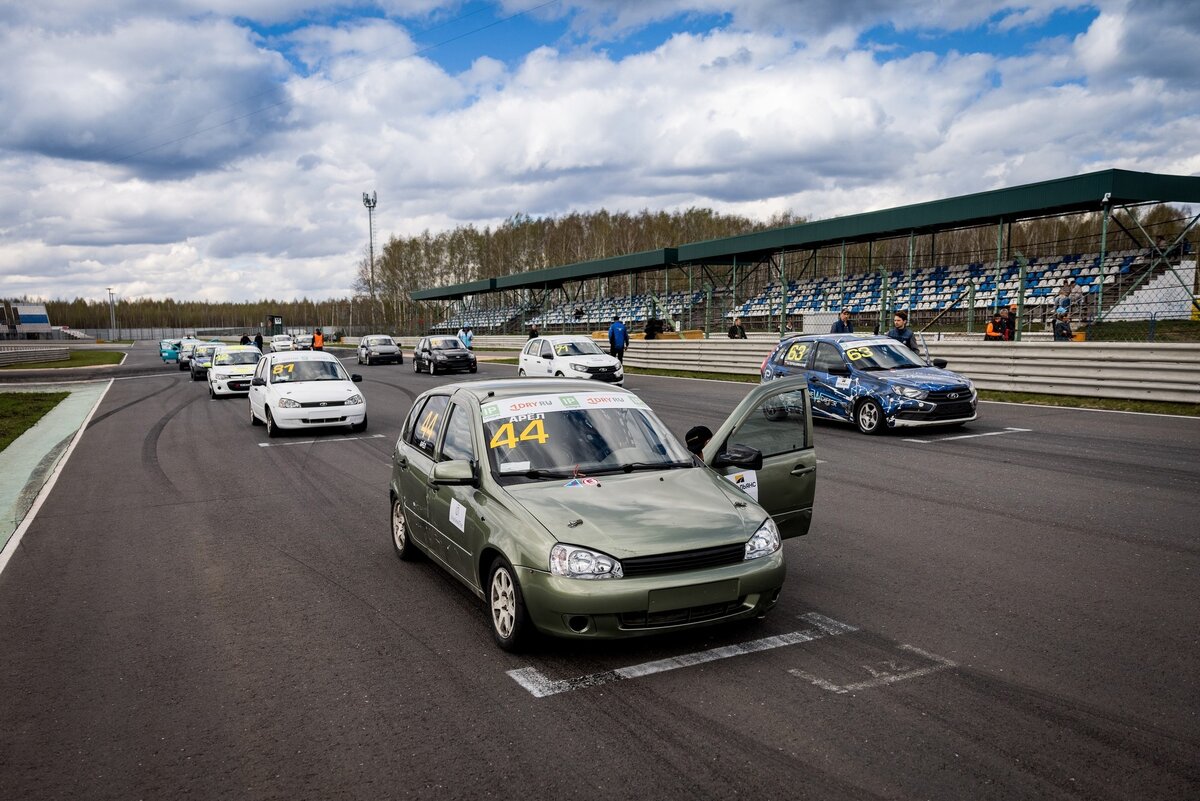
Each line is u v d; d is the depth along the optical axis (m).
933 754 3.21
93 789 3.18
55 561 6.58
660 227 92.19
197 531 7.44
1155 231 37.22
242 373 21.45
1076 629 4.48
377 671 4.22
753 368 22.59
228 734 3.59
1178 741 3.27
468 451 5.18
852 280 33.88
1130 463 9.01
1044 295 25.98
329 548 6.74
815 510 7.44
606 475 4.87
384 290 105.75
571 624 4.04
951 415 11.45
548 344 22.67
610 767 3.19
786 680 3.94
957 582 5.35
